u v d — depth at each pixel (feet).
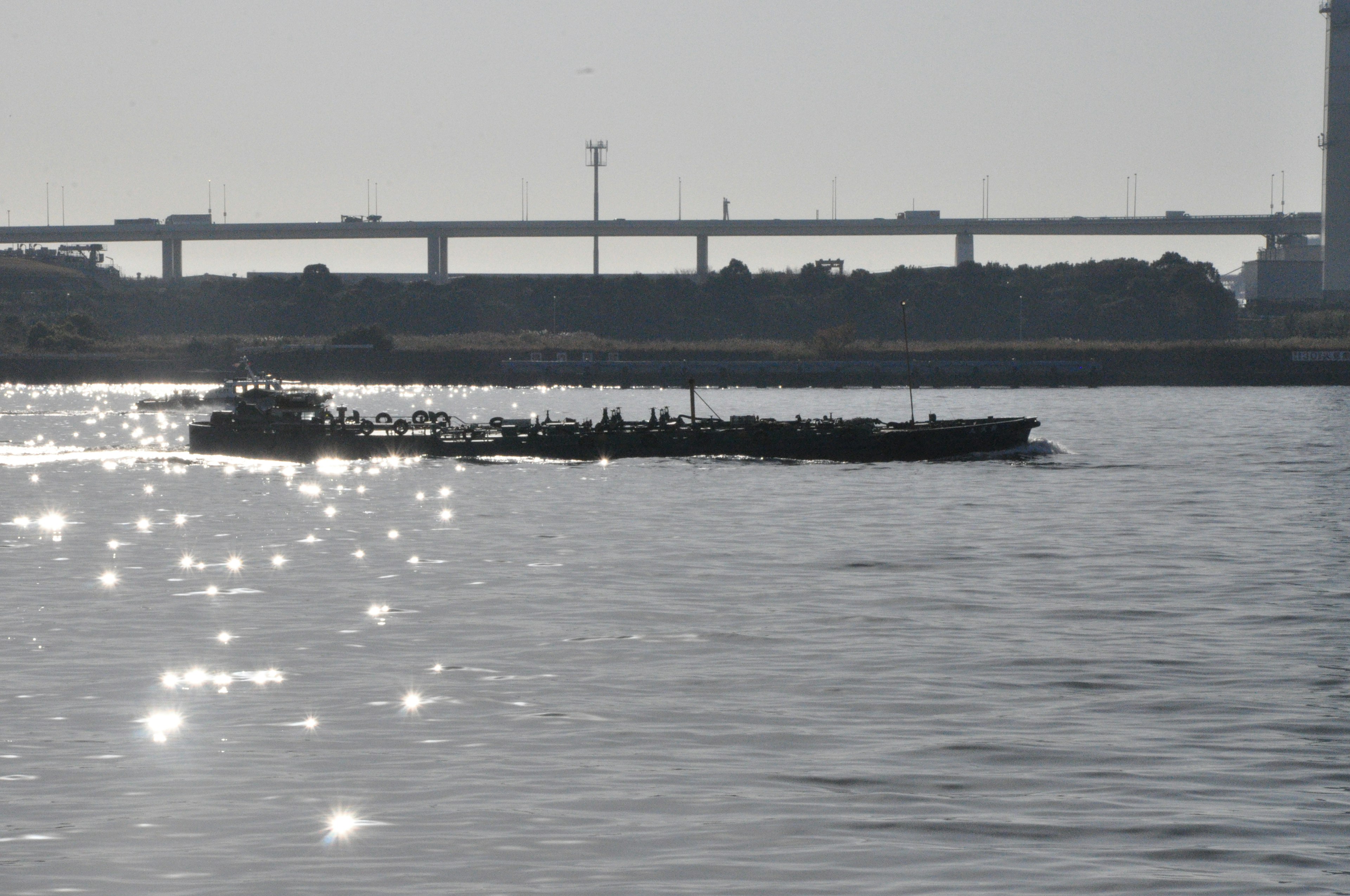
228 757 271.28
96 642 376.48
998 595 446.19
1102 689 318.04
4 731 289.12
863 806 241.55
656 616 411.13
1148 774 256.73
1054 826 231.71
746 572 497.87
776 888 208.95
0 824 235.61
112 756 271.90
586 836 229.04
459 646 369.09
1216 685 321.11
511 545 572.92
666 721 294.05
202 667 346.54
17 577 493.77
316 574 497.46
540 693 318.65
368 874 215.10
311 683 329.31
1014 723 290.15
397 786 254.06
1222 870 213.87
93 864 218.59
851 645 367.45
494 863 218.38
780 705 306.14
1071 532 608.19
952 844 224.53
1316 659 347.36
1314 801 242.37
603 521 652.48
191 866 218.18
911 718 295.07
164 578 491.31
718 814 238.07
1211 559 524.93
